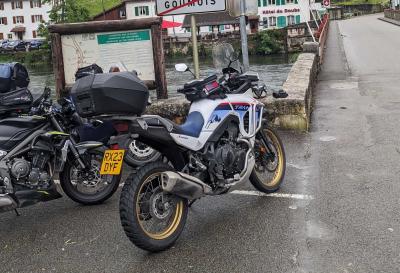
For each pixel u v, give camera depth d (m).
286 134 7.99
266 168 5.48
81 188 5.62
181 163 4.40
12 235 4.81
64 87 8.52
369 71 15.91
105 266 4.06
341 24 62.12
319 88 12.98
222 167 4.59
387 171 6.00
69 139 5.16
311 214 4.84
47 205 5.59
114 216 5.16
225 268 3.89
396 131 7.84
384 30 42.41
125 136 4.03
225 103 4.72
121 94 3.91
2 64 5.27
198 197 4.43
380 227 4.47
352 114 9.32
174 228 4.29
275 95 5.60
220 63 5.27
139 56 8.52
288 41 64.31
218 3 8.31
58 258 4.26
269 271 3.81
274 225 4.64
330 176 5.93
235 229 4.60
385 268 3.78
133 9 75.31
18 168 4.66
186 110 8.23
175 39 71.25
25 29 97.19
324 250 4.10
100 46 8.47
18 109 5.04
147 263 4.06
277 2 72.44
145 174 4.01
